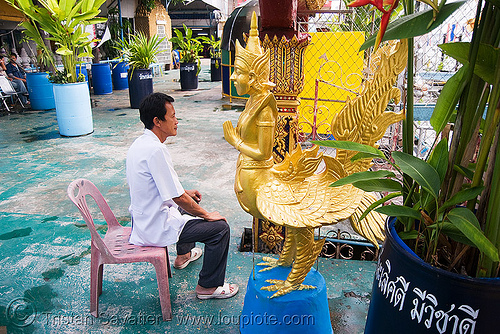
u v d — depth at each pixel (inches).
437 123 53.5
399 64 71.2
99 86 491.5
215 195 168.7
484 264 46.4
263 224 119.3
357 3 41.4
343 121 71.9
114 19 613.6
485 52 45.4
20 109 393.7
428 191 48.1
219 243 94.7
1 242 128.4
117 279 108.7
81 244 127.3
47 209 155.6
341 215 70.9
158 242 91.8
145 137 90.7
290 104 103.2
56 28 266.1
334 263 116.4
